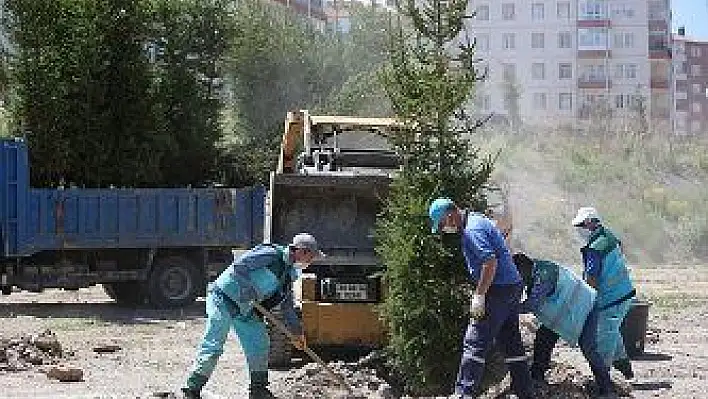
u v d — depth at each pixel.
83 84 22.95
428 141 10.27
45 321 17.84
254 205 21.41
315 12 91.06
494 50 82.62
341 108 39.03
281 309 9.48
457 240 9.83
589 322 10.09
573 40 82.88
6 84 23.53
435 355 9.89
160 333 16.27
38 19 23.20
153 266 20.67
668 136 55.09
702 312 19.50
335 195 13.16
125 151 23.72
